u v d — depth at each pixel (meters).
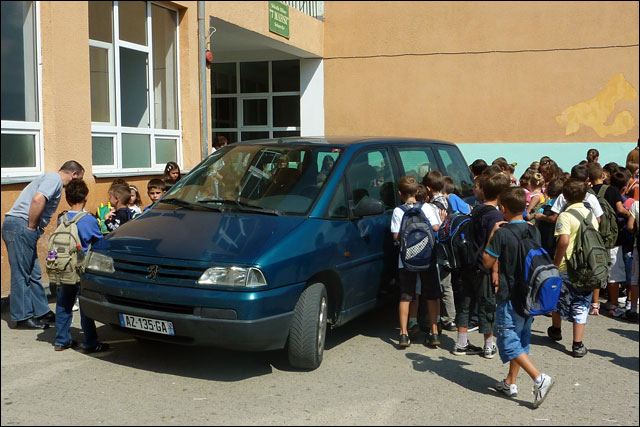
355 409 4.37
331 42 16.28
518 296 4.56
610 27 14.44
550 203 7.17
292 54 16.06
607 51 14.51
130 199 6.77
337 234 5.38
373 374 5.07
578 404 4.60
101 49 8.86
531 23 14.90
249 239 4.91
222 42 14.27
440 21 15.49
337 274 5.30
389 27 15.86
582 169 7.07
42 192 5.89
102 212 7.61
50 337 5.90
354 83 16.20
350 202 5.72
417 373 5.14
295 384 4.81
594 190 7.30
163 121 10.38
